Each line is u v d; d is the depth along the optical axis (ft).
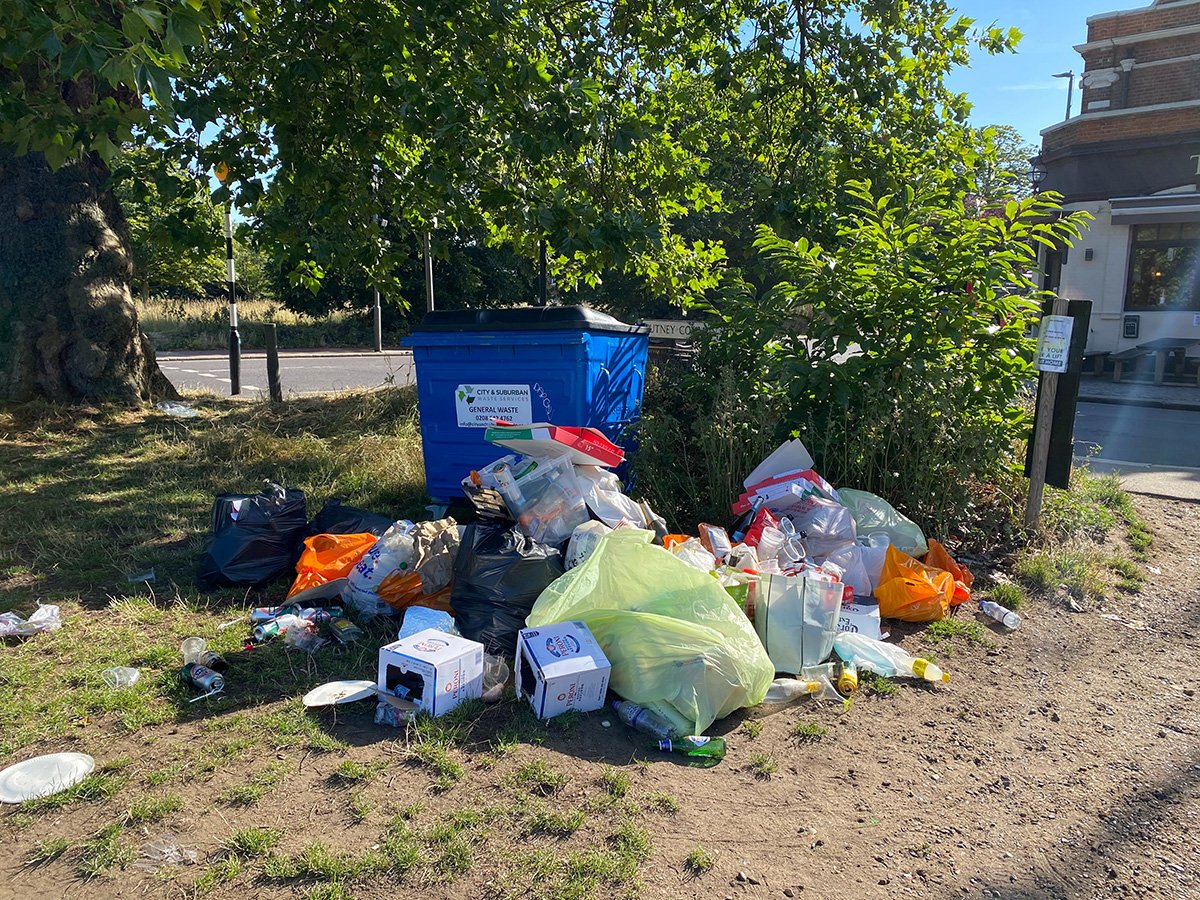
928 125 26.48
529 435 15.23
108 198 33.35
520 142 21.18
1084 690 12.87
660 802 9.43
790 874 8.48
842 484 18.15
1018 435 19.20
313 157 25.45
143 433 28.35
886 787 10.16
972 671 13.37
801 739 11.15
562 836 8.74
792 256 19.44
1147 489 25.84
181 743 10.25
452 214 28.27
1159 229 60.03
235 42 24.03
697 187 30.27
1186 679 13.33
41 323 31.07
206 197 26.78
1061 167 68.33
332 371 65.87
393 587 14.06
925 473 17.81
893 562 15.29
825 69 27.45
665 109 30.53
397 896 7.81
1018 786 10.32
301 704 11.18
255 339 99.50
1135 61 63.52
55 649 12.74
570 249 21.48
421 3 21.99
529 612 13.01
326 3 23.71
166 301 117.29
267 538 15.71
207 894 7.76
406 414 29.30
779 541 15.02
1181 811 9.87
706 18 26.37
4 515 19.39
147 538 18.28
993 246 19.86
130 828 8.64
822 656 12.85
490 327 19.29
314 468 23.76
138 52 12.41
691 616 11.80
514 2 23.89
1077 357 17.97
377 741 10.41
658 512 18.52
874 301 18.10
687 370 22.79
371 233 28.22
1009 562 17.46
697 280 30.42
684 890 8.12
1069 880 8.67
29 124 16.34
